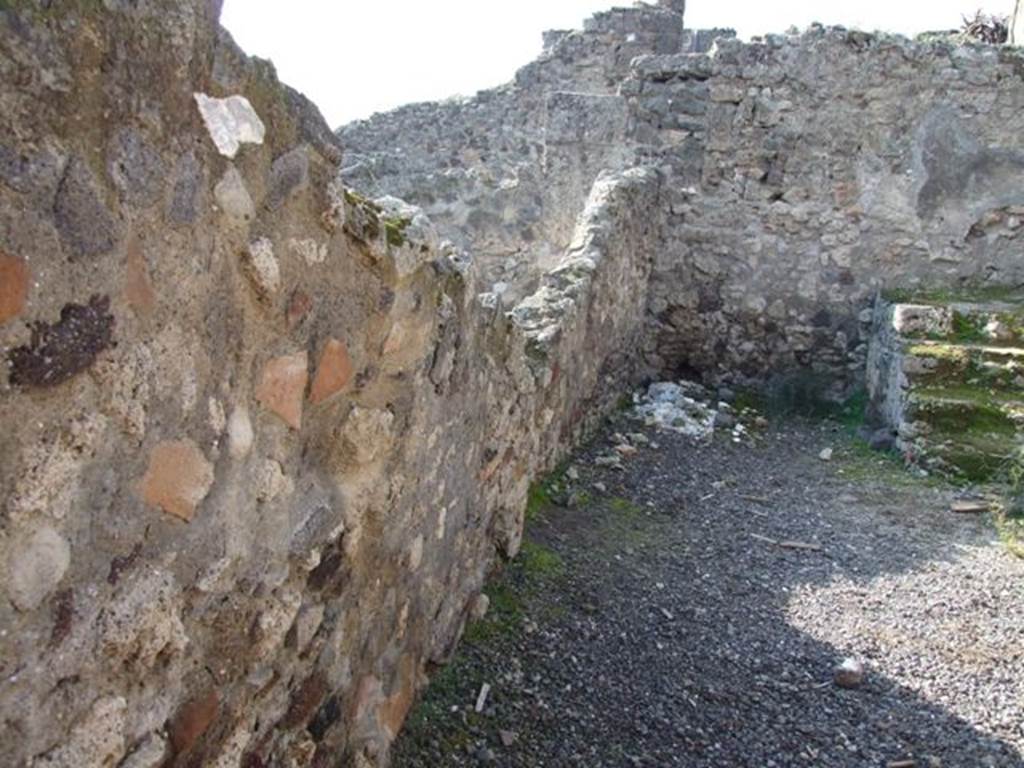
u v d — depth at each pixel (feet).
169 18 3.89
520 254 26.45
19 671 3.50
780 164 23.20
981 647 10.73
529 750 8.07
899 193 22.74
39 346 3.38
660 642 10.35
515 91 34.58
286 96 4.91
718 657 10.18
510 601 10.64
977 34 34.35
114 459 3.90
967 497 15.79
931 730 9.04
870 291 23.09
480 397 9.29
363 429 6.27
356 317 5.95
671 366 24.34
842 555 13.41
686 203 23.81
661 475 16.60
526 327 14.74
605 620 10.66
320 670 6.15
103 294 3.69
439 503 8.23
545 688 9.06
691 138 23.68
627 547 13.03
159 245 4.01
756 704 9.32
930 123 22.40
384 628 7.23
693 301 23.95
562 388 15.37
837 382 23.11
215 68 4.29
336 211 5.41
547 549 12.38
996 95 22.04
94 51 3.51
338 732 6.53
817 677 9.94
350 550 6.37
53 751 3.73
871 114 22.61
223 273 4.52
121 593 4.04
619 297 20.20
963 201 22.52
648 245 23.00
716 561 12.92
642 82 23.99
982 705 9.52
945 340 18.95
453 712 8.34
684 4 35.22
